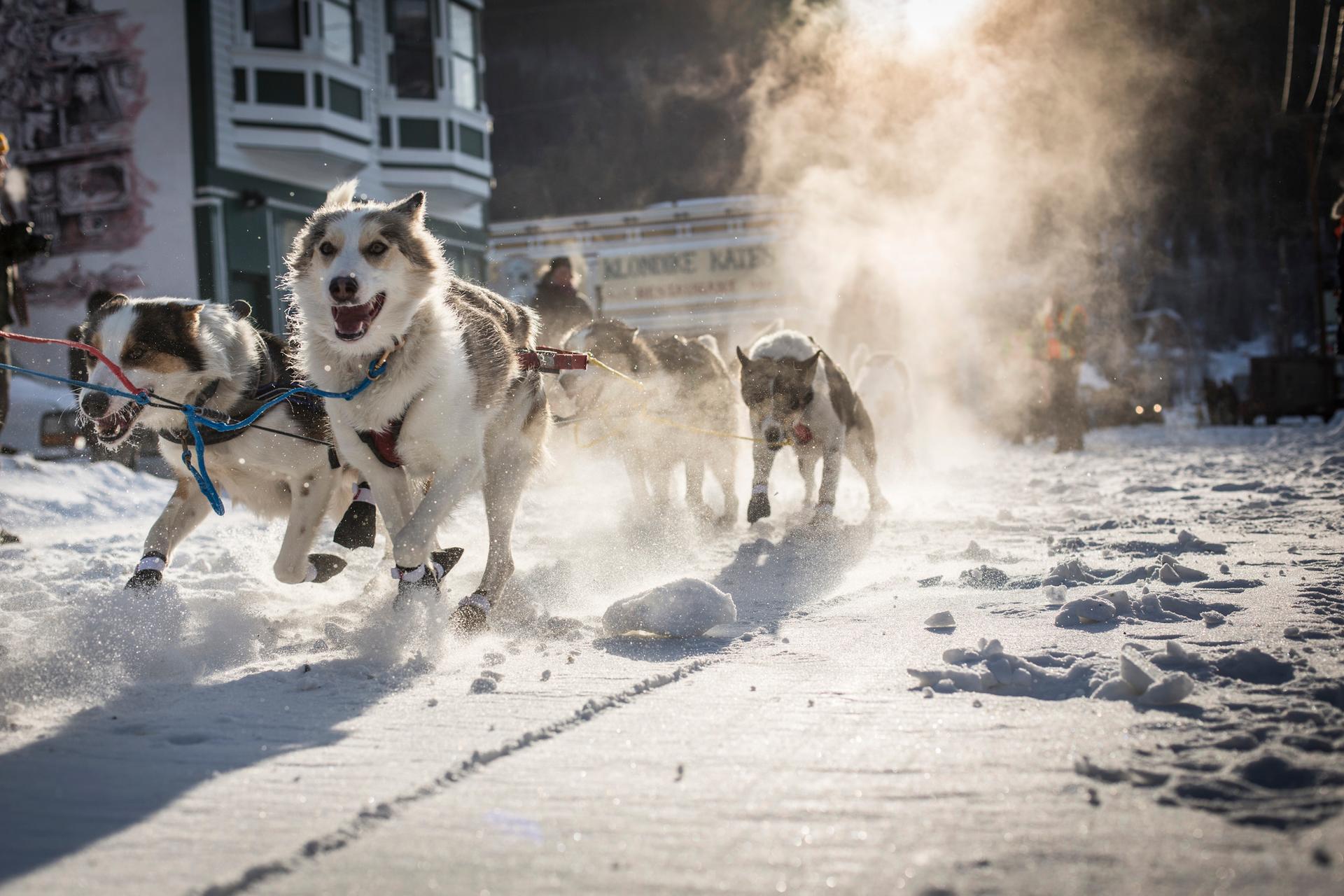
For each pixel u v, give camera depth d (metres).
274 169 19.52
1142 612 3.86
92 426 4.17
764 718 2.75
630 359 7.22
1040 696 2.89
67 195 18.80
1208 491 9.22
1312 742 2.33
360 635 3.88
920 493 9.98
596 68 37.09
